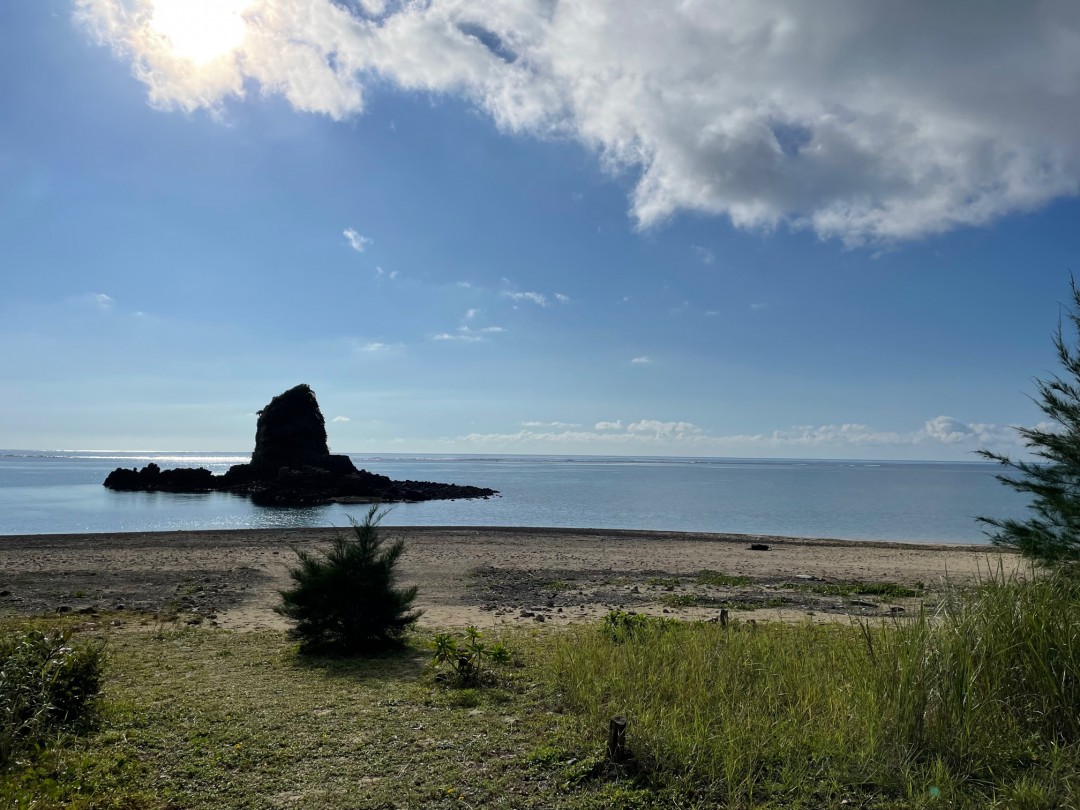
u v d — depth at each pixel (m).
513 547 24.98
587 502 63.06
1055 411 7.87
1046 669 5.43
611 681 6.89
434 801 4.60
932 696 5.32
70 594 15.02
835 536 36.41
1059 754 4.81
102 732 5.77
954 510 54.59
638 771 4.96
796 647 8.37
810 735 5.41
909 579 18.33
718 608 14.12
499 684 7.46
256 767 5.13
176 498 63.97
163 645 9.69
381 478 74.75
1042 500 7.85
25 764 4.99
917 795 4.46
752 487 95.44
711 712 5.95
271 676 7.89
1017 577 6.64
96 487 78.12
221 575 18.06
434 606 14.22
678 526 41.44
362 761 5.23
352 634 9.43
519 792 4.72
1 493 68.12
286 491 63.97
